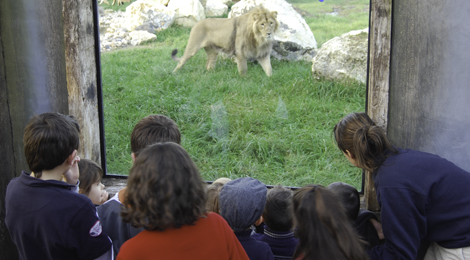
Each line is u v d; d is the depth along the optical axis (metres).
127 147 4.00
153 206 1.08
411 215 1.59
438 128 2.04
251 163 3.92
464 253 1.64
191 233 1.17
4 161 2.42
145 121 1.67
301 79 5.30
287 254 1.70
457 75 1.94
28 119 2.49
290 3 6.30
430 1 1.99
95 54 2.67
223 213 1.54
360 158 1.71
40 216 1.45
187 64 6.10
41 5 2.40
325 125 4.42
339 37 5.11
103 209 1.67
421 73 2.07
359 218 2.08
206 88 5.43
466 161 1.96
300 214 1.28
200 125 4.59
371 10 2.23
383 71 2.23
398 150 1.72
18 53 2.42
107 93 5.24
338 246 1.21
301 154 3.92
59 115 1.57
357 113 1.82
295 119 4.57
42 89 2.48
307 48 5.86
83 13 2.47
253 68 5.91
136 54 6.21
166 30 6.72
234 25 6.04
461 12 1.89
